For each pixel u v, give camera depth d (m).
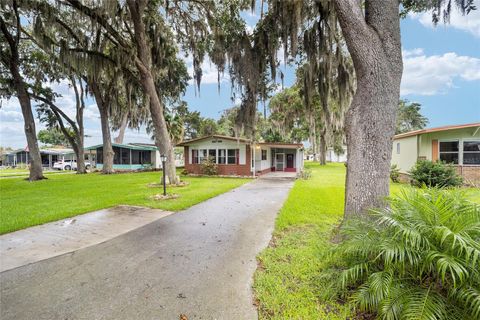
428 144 10.41
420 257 1.81
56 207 6.11
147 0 9.38
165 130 10.82
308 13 5.47
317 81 6.71
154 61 11.25
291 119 19.91
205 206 6.40
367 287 2.01
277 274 2.66
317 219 4.84
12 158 38.50
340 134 22.31
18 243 3.75
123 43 10.09
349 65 6.92
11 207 6.12
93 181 12.43
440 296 1.72
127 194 8.16
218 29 7.55
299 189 8.91
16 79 13.03
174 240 3.86
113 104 16.89
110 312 2.09
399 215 2.15
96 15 9.05
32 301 2.26
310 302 2.16
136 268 2.91
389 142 3.32
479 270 1.66
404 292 1.79
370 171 3.31
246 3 6.53
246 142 14.66
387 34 3.26
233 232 4.24
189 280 2.62
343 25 3.38
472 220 1.89
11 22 12.27
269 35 6.00
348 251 2.27
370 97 3.30
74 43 11.00
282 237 3.90
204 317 2.02
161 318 2.01
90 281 2.62
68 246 3.63
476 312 1.54
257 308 2.12
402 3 4.77
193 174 16.16
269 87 6.94
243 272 2.79
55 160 33.09
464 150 9.75
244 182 12.06
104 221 4.98
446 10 4.30
